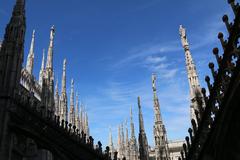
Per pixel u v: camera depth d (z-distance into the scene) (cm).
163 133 3158
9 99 2061
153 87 3409
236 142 1022
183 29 2519
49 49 4056
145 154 3622
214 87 1109
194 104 2183
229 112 994
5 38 2372
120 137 7794
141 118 3850
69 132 1898
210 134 1145
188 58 2389
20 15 2492
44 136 1927
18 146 2322
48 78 3825
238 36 934
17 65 2261
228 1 992
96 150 1805
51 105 3722
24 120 2000
